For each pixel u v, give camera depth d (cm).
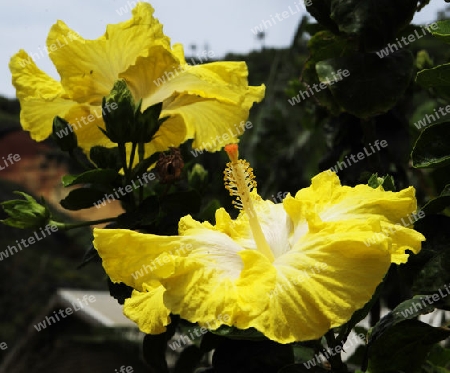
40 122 62
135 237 52
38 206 61
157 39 59
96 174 60
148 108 59
